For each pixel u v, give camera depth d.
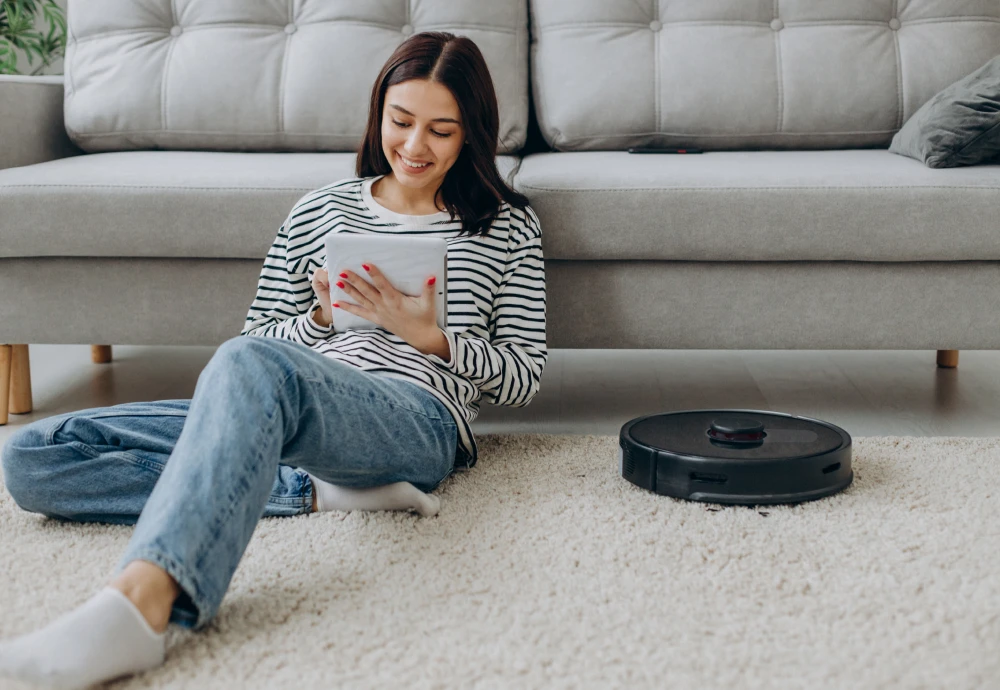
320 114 2.11
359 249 1.33
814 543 1.24
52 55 3.18
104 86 2.15
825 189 1.67
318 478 1.32
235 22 2.17
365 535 1.28
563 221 1.69
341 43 2.12
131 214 1.73
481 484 1.46
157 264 1.79
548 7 2.19
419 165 1.44
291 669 0.96
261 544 1.25
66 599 1.11
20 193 1.74
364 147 1.55
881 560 1.18
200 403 1.05
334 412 1.16
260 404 1.05
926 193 1.66
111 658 0.90
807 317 1.74
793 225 1.67
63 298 1.81
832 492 1.39
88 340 1.83
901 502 1.37
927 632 1.02
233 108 2.12
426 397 1.35
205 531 0.97
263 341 1.11
